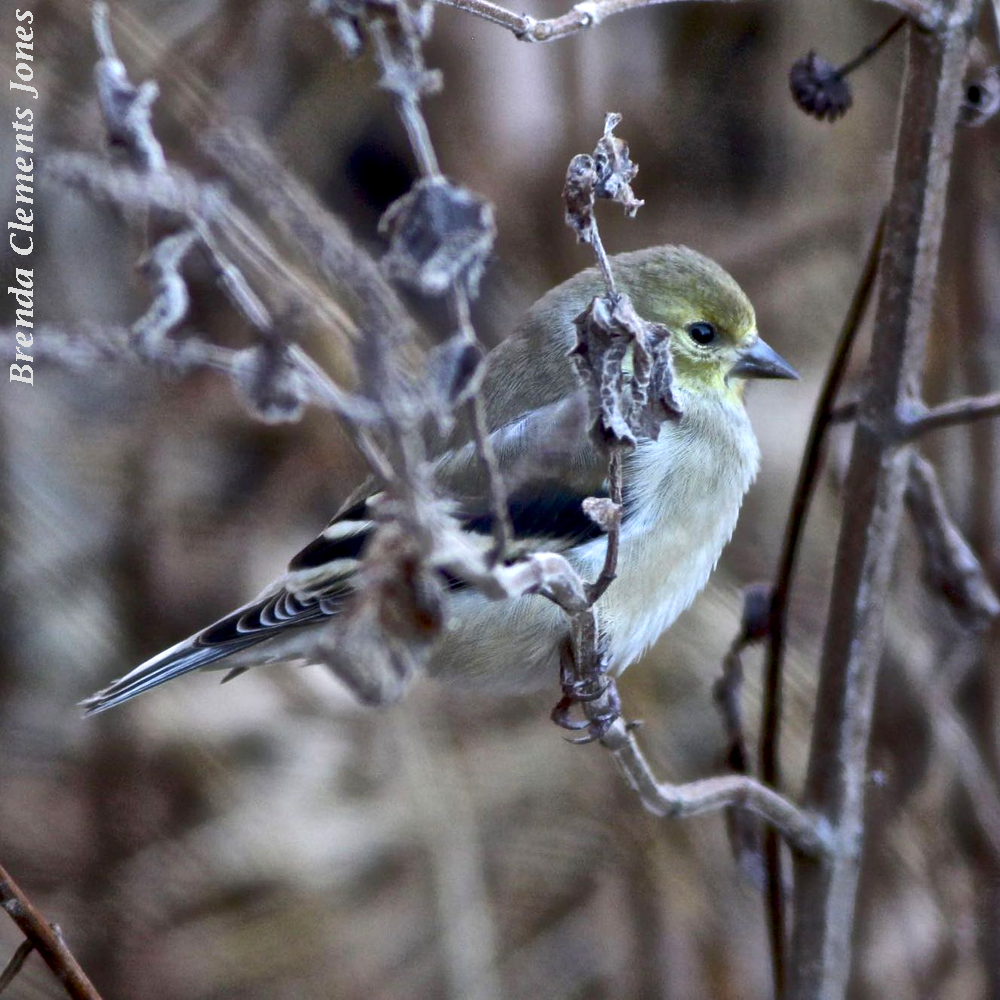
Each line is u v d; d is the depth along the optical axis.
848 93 6.93
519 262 12.57
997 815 9.30
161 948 11.19
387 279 3.57
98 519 12.06
